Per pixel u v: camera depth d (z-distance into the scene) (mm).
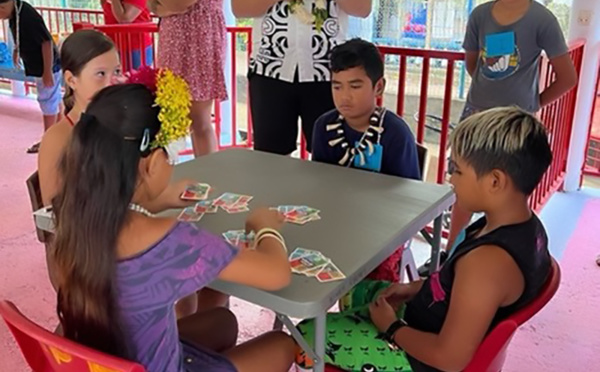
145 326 1147
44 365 1246
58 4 7062
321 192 1750
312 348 1276
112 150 1063
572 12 3588
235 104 4613
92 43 2002
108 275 1076
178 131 1172
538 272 1269
